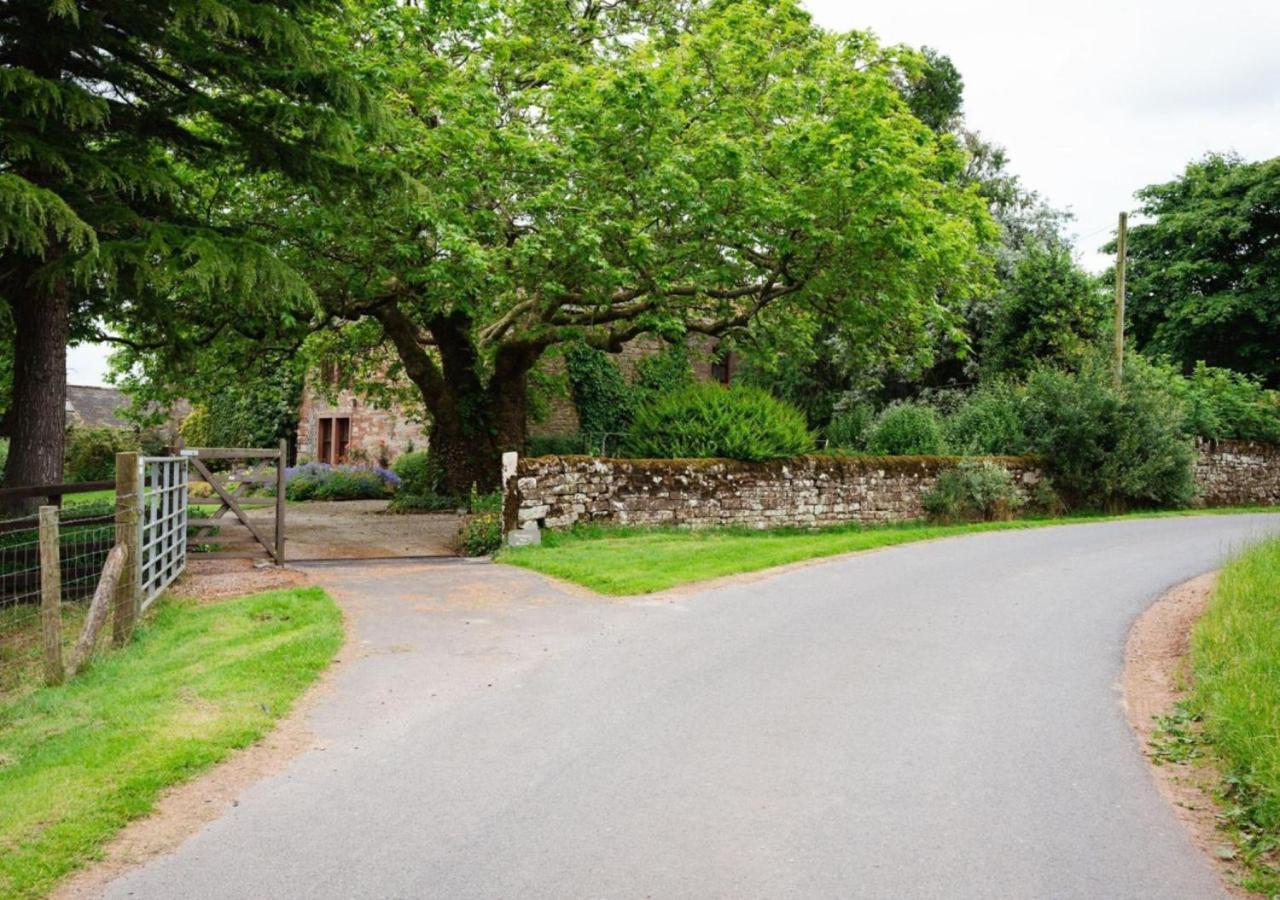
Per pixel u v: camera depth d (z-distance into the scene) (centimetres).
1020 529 1706
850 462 1738
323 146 1130
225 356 2012
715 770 493
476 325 2058
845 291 1694
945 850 400
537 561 1199
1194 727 564
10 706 610
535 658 728
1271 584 837
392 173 1139
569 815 435
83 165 914
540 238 1419
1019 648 763
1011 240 3077
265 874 378
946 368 2880
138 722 550
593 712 592
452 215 1377
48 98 854
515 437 2089
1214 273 3212
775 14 1639
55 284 953
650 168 1466
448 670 692
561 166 1441
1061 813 441
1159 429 2081
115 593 780
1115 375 2136
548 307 1739
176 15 911
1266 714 514
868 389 2784
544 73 1569
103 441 3075
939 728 562
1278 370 3133
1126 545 1430
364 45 1460
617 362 2866
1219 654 661
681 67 1553
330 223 1349
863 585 1055
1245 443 2455
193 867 384
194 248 916
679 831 417
